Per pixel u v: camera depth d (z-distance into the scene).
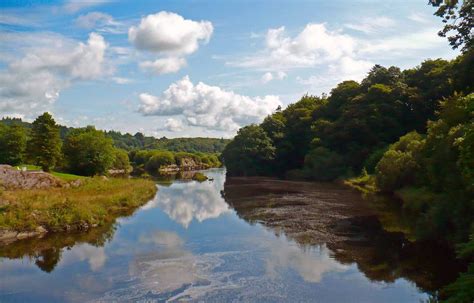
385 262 21.12
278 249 24.31
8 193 34.38
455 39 37.25
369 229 29.17
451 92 59.81
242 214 37.91
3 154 79.88
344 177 68.31
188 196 55.84
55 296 17.44
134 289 17.98
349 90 89.94
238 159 100.56
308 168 80.81
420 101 69.00
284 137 99.88
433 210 24.09
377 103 73.69
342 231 28.77
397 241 25.34
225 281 18.84
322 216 34.88
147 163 147.62
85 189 45.69
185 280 19.03
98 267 21.41
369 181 56.91
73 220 31.53
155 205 46.16
